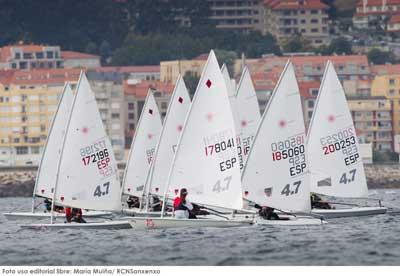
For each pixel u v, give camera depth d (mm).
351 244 172875
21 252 170875
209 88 184375
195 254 163000
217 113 184625
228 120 184625
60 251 170500
